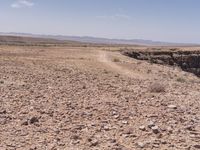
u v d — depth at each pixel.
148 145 8.30
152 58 103.00
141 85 22.73
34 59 43.81
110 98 15.55
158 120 11.02
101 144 8.40
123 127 10.07
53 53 63.03
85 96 15.91
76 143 8.46
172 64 107.50
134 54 98.69
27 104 13.39
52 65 36.41
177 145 8.38
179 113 12.36
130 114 11.84
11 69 28.81
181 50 120.38
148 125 10.07
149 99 15.68
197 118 11.65
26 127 9.99
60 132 9.47
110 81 24.33
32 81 21.33
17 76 23.67
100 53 70.44
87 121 10.77
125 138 8.95
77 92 17.23
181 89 22.20
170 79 33.47
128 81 25.36
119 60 51.28
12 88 17.80
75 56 55.78
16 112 11.91
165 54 111.19
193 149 8.06
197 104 15.05
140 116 11.61
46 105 13.23
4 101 13.91
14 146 8.20
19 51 63.84
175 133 9.48
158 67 50.91
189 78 40.69
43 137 8.98
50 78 23.64
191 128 10.00
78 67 35.97
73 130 9.61
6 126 10.09
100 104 13.73
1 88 17.62
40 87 18.62
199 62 116.81
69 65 37.78
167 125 10.38
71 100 14.58
